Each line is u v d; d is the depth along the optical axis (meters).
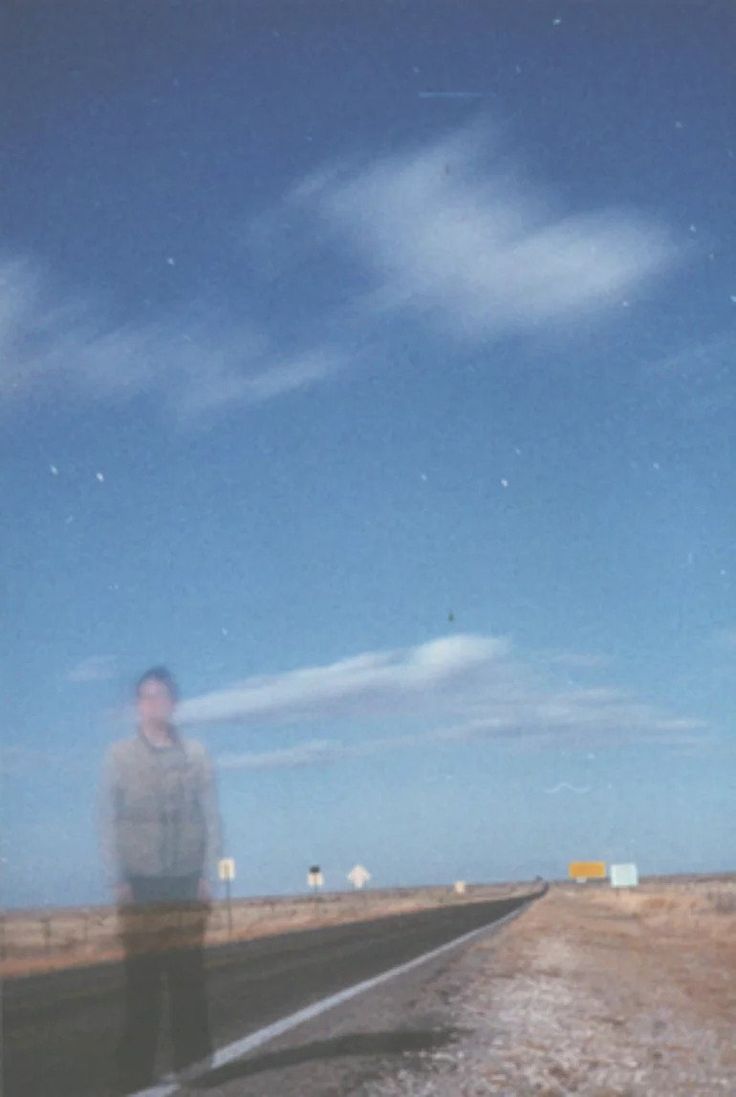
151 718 7.82
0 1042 12.70
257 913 103.94
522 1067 10.29
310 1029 13.01
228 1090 9.09
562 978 19.64
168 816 7.86
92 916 107.00
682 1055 11.04
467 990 17.50
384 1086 9.31
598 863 189.12
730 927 39.06
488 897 155.25
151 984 8.54
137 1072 8.67
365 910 107.44
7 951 41.03
